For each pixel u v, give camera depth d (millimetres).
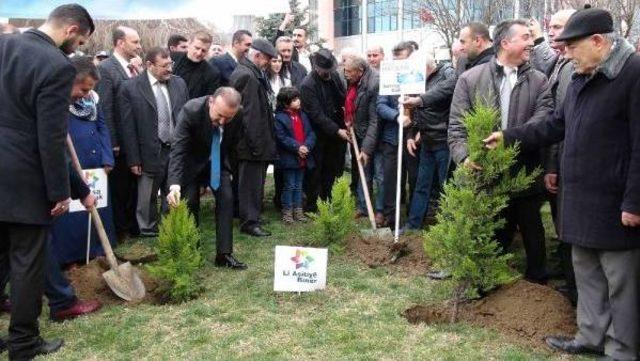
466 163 4340
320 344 4027
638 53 3527
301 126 7418
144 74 6637
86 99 5695
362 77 7289
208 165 5547
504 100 4770
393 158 6973
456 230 4320
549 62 5492
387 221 7043
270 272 5535
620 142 3486
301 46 9492
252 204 6871
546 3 11625
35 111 3682
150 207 6781
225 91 5031
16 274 3801
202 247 6188
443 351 3893
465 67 6238
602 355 3865
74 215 5602
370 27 26625
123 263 5359
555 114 4195
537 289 4445
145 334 4246
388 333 4160
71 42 3957
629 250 3514
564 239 3781
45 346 4020
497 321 4297
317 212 7773
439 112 6383
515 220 5070
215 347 4023
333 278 5312
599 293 3773
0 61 3697
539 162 4770
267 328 4301
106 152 5859
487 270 4359
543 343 4012
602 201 3547
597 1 10234
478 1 12953
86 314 4648
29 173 3697
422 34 21016
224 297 4930
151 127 6602
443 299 4762
